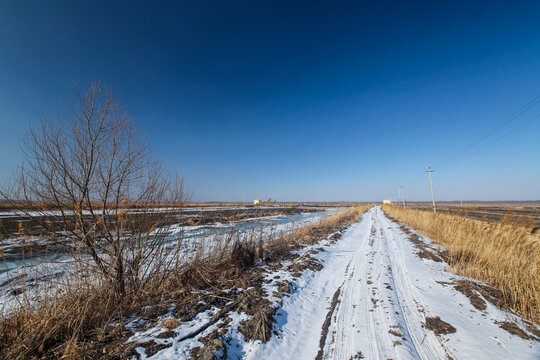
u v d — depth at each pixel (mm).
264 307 4383
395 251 10117
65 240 3928
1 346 2842
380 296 5328
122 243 4363
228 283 5660
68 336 3127
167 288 5082
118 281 4266
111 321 3719
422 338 3783
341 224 20750
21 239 3691
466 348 3422
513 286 5191
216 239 7195
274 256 8250
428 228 15203
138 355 2889
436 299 5109
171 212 5230
